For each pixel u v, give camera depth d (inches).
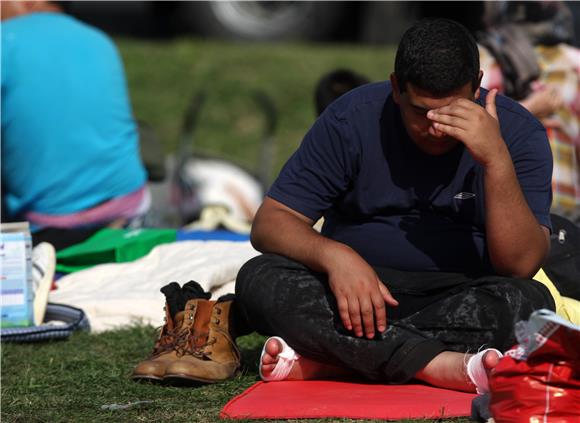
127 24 1916.8
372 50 1792.6
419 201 528.7
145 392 530.0
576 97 788.6
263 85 1668.3
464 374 491.5
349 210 546.0
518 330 412.2
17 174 840.9
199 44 1825.8
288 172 544.7
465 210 525.7
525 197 521.7
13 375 581.3
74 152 840.9
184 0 1854.1
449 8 1647.4
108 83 861.2
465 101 489.4
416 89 485.4
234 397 506.9
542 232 513.7
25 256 667.4
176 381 536.1
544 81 789.9
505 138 520.7
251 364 590.9
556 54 794.8
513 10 791.7
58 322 688.4
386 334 507.5
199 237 870.4
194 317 554.3
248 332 570.9
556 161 788.0
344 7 1833.2
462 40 486.6
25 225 670.5
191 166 1009.5
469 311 503.8
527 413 412.8
